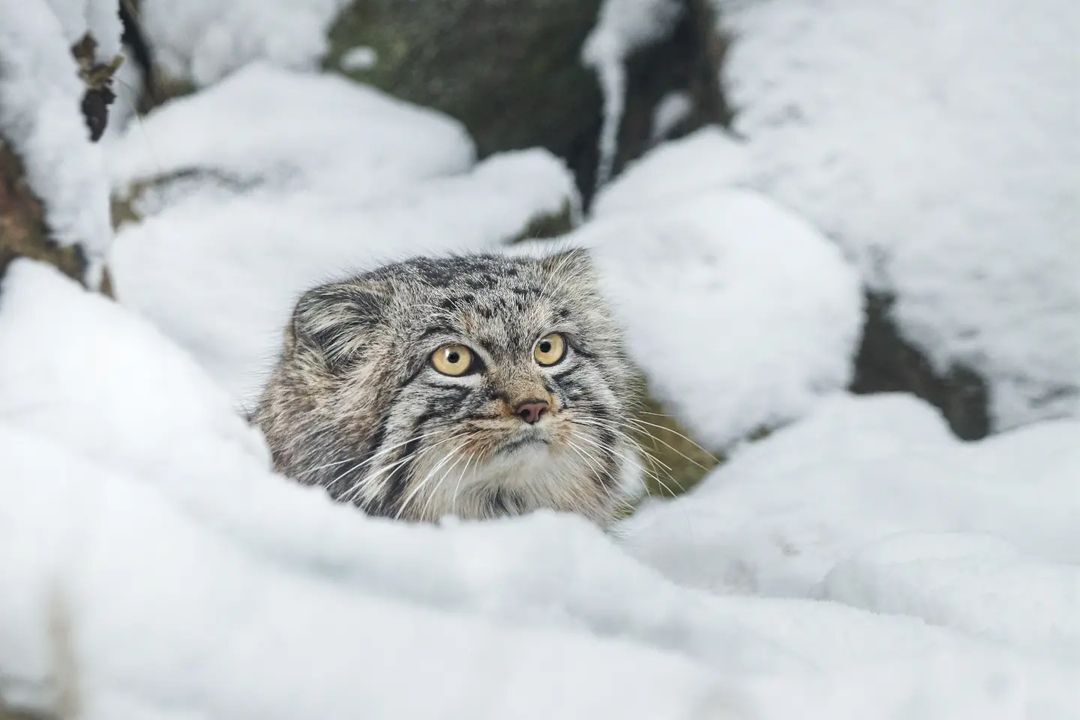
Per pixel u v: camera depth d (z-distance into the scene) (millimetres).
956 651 11484
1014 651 12078
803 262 28312
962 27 30828
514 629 9648
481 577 10383
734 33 32219
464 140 32562
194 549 9492
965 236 28469
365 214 29188
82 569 9195
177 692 8867
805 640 12812
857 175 29625
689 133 34219
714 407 26328
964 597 14875
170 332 26688
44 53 12930
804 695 9984
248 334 26734
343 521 10648
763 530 21281
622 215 29812
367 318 17938
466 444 17156
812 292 27969
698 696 9406
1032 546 19922
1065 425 23594
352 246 28312
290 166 29719
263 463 12086
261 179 29453
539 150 32500
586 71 33844
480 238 29219
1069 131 29344
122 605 9086
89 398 11531
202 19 31344
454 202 29875
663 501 24438
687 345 26953
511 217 29953
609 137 34312
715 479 25219
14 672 8742
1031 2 30906
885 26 31297
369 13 32188
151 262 27750
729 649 10609
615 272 28328
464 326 17703
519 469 17625
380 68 32250
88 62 14547
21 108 12633
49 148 12766
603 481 18875
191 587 9258
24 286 12305
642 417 25984
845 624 13281
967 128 29656
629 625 10523
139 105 30641
